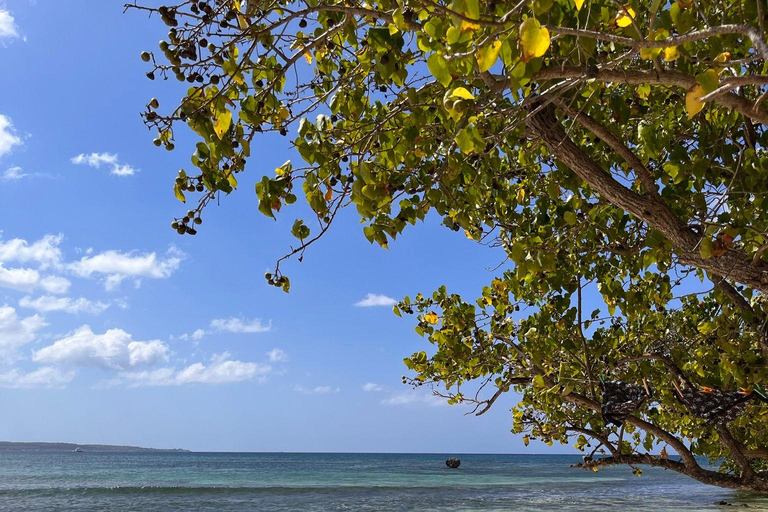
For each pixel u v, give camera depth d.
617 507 25.39
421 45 2.94
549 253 3.63
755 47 1.94
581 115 3.89
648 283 6.32
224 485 39.88
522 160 5.09
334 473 59.31
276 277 3.69
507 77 2.77
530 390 8.10
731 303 5.83
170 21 2.99
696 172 4.04
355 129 3.76
